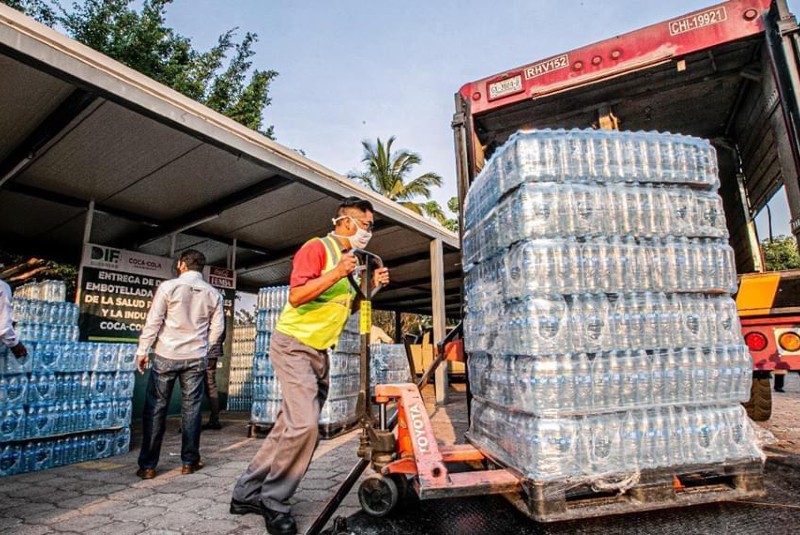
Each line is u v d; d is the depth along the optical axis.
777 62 3.03
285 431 2.50
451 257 10.91
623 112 4.16
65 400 4.16
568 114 4.23
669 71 3.59
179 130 4.30
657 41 3.50
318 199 6.71
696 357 2.39
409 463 2.60
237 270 10.31
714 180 2.61
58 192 6.22
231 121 4.68
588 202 2.43
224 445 5.05
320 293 2.47
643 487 2.24
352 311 3.00
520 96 3.99
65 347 4.19
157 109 3.98
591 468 2.21
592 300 2.36
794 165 3.09
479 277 3.19
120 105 3.86
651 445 2.27
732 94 3.91
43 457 3.99
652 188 2.52
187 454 3.80
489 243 2.88
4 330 3.51
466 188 4.12
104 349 4.54
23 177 5.66
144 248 8.64
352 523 2.54
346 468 3.85
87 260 6.80
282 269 10.88
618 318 2.35
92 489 3.33
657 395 2.32
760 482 2.35
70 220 7.22
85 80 3.46
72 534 2.49
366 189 6.80
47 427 3.99
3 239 8.05
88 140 4.83
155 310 3.73
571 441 2.22
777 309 3.40
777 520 2.37
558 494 2.18
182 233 8.02
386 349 8.57
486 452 2.84
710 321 2.45
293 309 2.70
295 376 2.60
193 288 3.92
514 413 2.52
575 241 2.39
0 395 3.71
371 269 2.77
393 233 8.69
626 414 2.30
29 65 3.22
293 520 2.49
